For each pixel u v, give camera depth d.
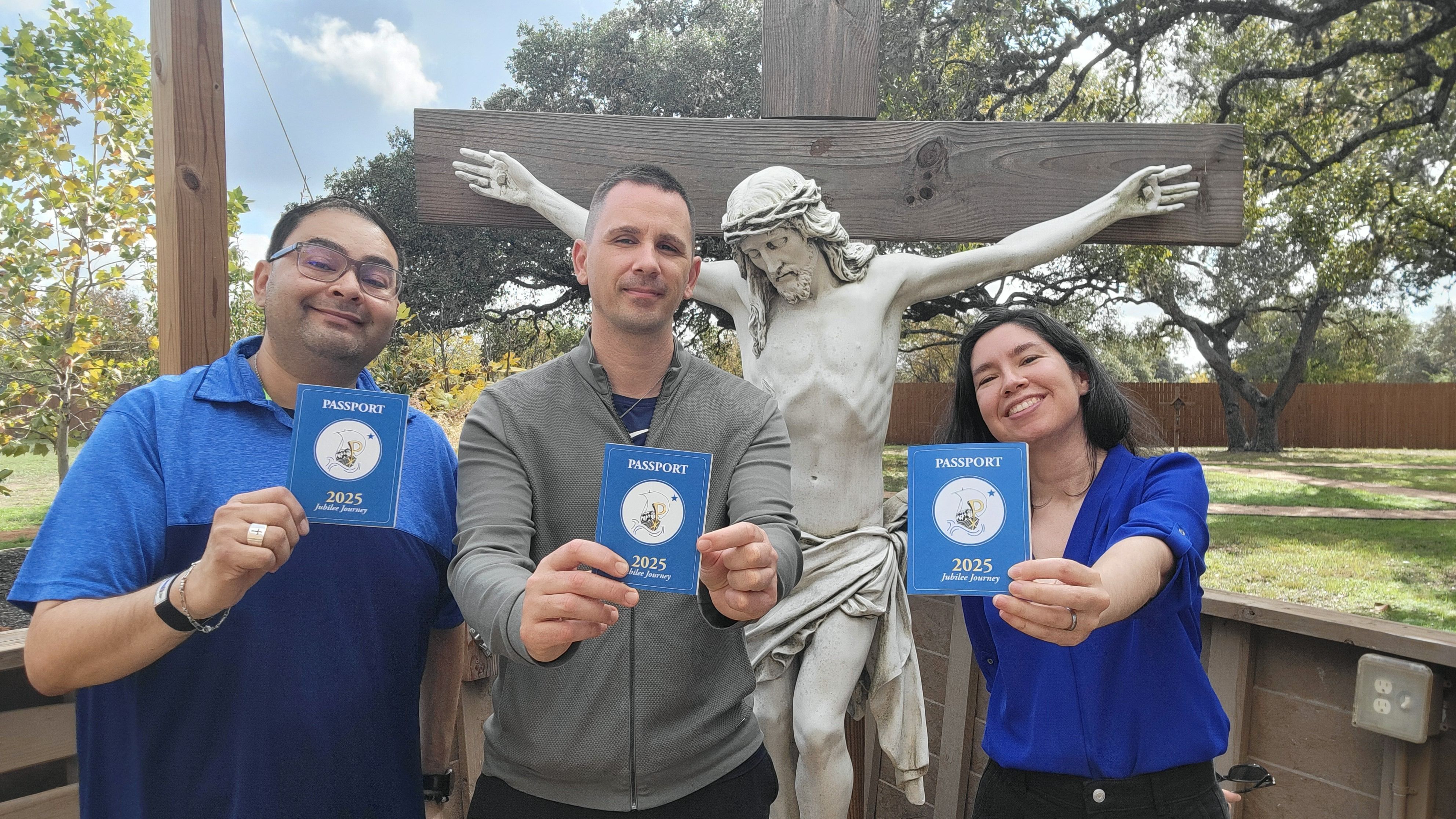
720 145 2.55
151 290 5.02
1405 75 11.91
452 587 1.25
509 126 2.57
